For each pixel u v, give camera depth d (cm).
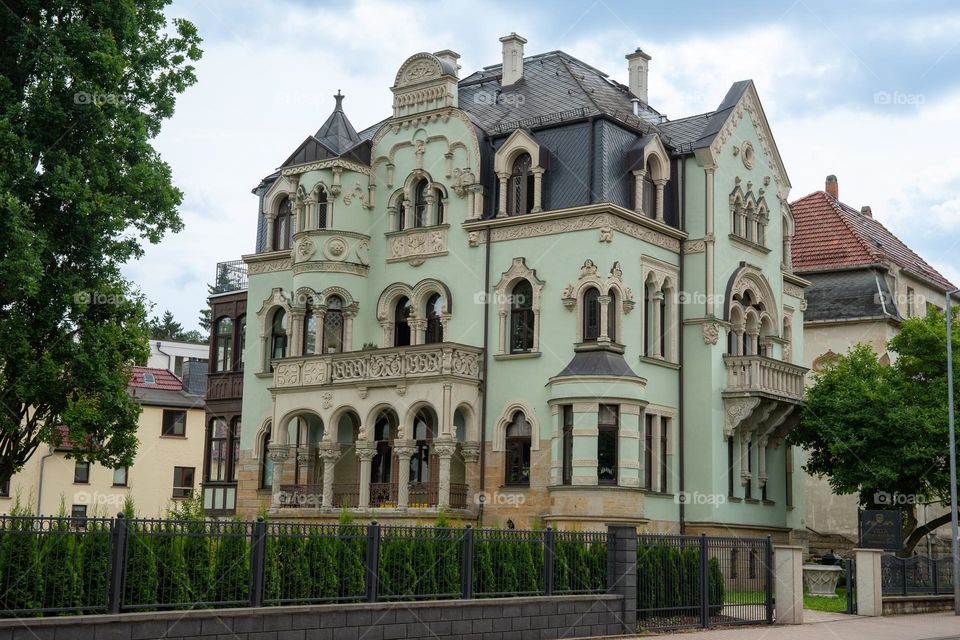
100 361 2544
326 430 3656
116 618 1566
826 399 3819
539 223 3588
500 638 2092
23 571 1532
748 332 4003
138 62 2661
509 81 4088
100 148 2580
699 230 3784
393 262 3900
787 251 4312
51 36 2472
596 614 2280
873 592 2984
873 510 3272
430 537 2047
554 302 3519
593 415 3334
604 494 3275
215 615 1673
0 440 2616
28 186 2425
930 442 3616
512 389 3547
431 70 3884
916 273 5316
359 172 3969
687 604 2509
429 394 3462
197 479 6231
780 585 2711
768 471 3991
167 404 6153
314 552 1866
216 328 4606
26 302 2511
